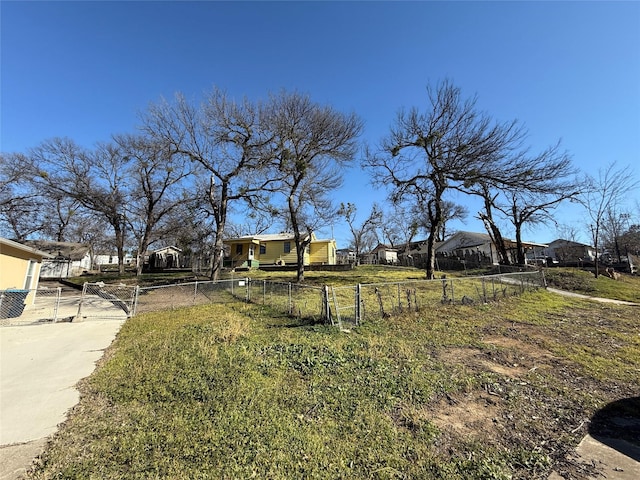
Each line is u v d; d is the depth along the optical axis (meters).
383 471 2.53
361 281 15.87
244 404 3.63
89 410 3.55
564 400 3.87
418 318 7.97
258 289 13.36
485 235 34.47
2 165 21.48
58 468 2.56
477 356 5.45
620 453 2.82
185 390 4.00
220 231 17.53
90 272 32.38
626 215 28.69
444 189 14.91
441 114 14.45
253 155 16.48
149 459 2.66
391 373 4.56
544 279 16.02
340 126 15.67
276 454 2.71
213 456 2.69
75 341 6.64
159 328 7.54
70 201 24.83
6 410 3.54
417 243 47.81
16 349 6.06
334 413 3.44
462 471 2.55
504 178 12.20
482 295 10.97
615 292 14.08
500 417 3.44
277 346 5.79
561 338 6.68
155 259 34.66
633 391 4.15
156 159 19.70
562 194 12.27
